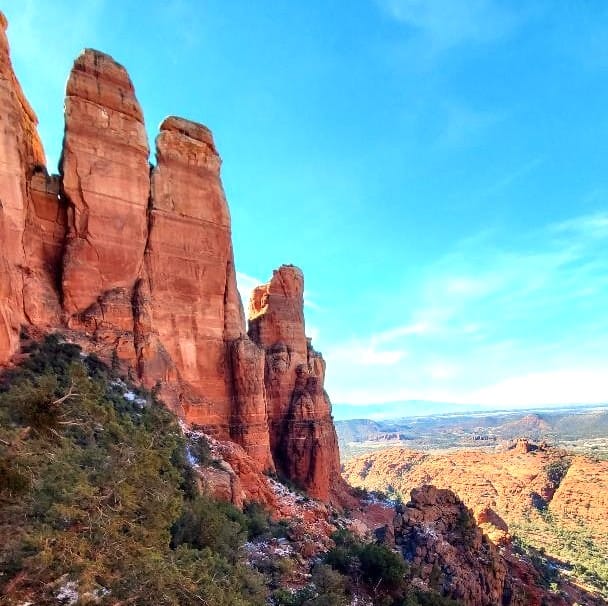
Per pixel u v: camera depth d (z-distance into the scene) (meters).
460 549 36.94
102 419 16.05
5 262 26.03
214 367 40.91
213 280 41.69
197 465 28.89
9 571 12.02
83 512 12.66
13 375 23.92
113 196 34.88
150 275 37.31
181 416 34.69
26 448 13.10
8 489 11.99
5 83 28.55
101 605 11.74
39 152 35.62
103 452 16.52
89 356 29.89
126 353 32.50
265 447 42.34
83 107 34.41
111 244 34.34
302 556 25.44
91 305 32.78
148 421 26.14
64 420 15.45
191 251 40.19
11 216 27.98
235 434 40.81
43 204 32.88
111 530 12.66
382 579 24.97
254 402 41.78
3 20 29.27
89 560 12.06
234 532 22.17
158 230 38.12
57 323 30.78
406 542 35.69
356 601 22.45
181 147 40.81
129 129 36.47
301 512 36.72
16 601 11.44
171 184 39.66
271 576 21.56
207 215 41.69
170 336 37.88
